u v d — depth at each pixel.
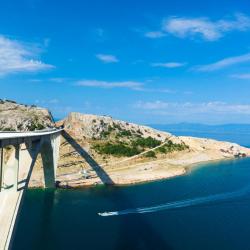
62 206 109.12
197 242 82.56
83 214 101.56
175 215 102.06
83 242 81.94
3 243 36.00
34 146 77.31
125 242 82.38
